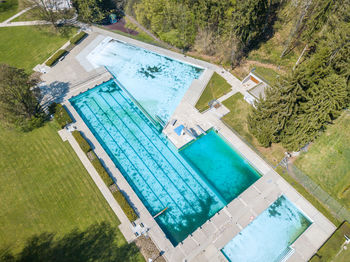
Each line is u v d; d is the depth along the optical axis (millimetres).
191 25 53781
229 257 33188
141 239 33844
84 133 45000
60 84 52312
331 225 34844
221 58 56531
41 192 38562
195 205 37750
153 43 61406
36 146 43594
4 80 39625
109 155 43094
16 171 40812
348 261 31453
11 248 33625
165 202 38125
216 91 50656
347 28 40000
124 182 39219
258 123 41125
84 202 37344
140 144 44406
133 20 68062
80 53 59031
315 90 38250
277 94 37250
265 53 56688
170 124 46031
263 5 51688
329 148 42094
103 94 51625
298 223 35688
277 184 38625
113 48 60438
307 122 38219
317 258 31656
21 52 59656
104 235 34312
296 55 55062
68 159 41844
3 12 70125
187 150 43438
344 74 40375
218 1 46844
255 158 41531
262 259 33000
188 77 54156
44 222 35719
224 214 36000
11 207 37188
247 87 51156
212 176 40562
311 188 38094
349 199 36938
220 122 45969
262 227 35375
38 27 65125
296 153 41688
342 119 45219
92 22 66812
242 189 39156
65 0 66125
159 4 55562
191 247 33219
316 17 46781
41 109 47969
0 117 41781
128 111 48938
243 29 49594
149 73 55188
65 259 32531
